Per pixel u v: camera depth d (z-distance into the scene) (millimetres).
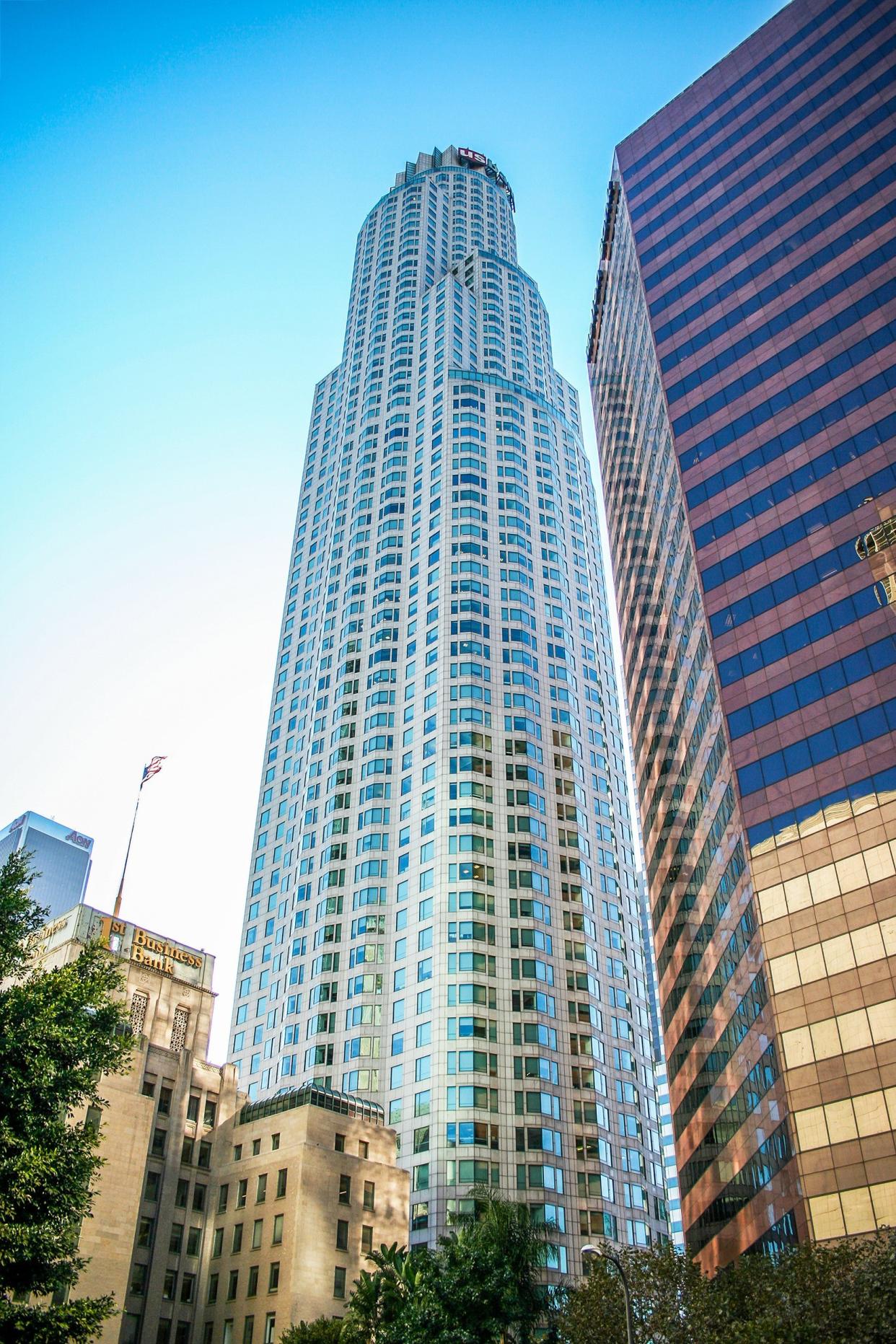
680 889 106500
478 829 122812
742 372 102062
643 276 121938
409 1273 59969
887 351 91000
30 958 48656
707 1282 58219
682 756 105812
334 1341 58469
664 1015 116500
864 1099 62656
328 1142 81312
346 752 138625
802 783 75500
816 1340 44156
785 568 86562
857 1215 60031
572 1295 64875
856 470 86562
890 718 73000
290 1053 118500
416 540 155625
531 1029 111375
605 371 159250
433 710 134000
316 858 132875
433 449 164375
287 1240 75125
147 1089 80062
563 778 134000
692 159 126750
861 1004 65312
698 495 97750
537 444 168250
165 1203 78000
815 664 79688
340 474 177625
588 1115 110000
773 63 124750
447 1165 100375
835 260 101188
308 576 172375
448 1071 106062
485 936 115438
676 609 107938
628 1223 106625
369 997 116375
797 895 71812
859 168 105562
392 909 122750
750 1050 80500
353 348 197500
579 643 151375
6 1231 39188
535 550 154125
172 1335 74250
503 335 189250
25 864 49500
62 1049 44094
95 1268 66562
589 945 122812
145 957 86500
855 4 119250
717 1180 92062
